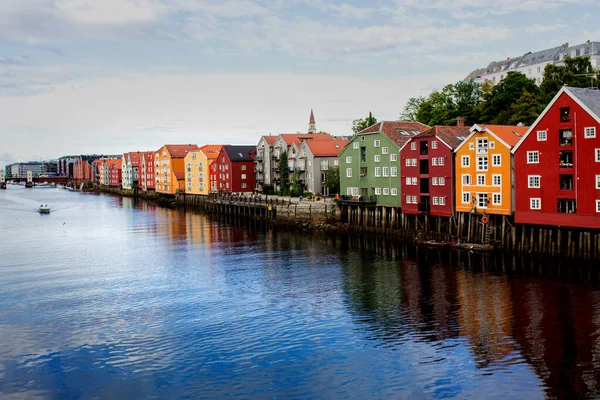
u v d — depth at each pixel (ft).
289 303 139.95
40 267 191.42
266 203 331.36
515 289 145.89
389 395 88.43
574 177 170.81
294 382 93.76
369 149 262.67
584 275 157.58
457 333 114.42
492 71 517.14
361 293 147.84
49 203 529.45
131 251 225.15
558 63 442.91
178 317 129.70
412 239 230.48
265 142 421.18
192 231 291.79
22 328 123.24
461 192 212.43
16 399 89.86
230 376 96.63
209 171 467.11
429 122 345.10
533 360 99.76
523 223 186.60
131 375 97.91
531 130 181.47
